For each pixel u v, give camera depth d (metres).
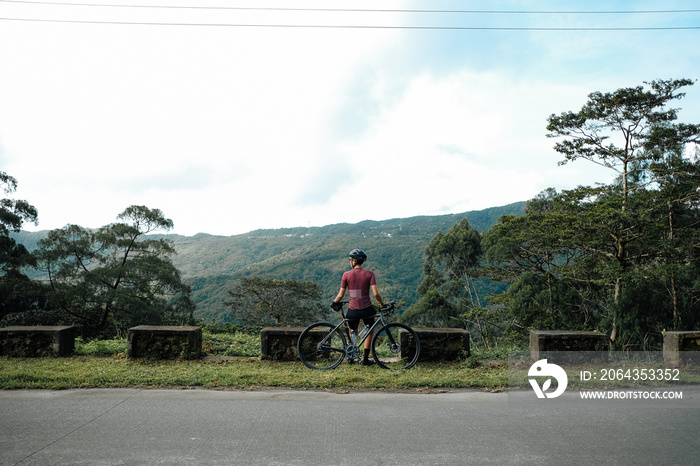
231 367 6.89
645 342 17.52
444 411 4.93
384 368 6.95
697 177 30.12
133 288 41.56
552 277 37.66
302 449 3.83
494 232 40.84
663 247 29.88
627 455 3.75
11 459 3.58
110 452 3.74
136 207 43.44
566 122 34.47
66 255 40.81
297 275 180.38
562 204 34.81
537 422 4.58
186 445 3.90
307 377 6.22
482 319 45.25
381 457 3.67
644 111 32.56
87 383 5.89
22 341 7.64
